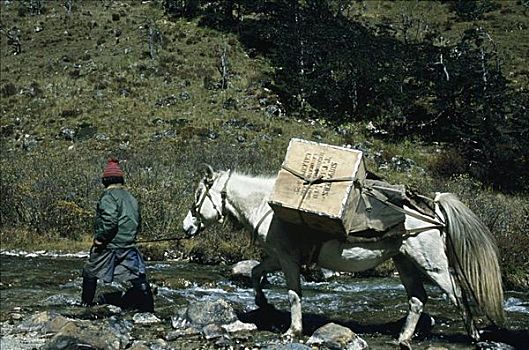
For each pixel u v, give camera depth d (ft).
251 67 196.03
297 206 28.19
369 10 271.90
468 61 166.40
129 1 268.21
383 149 151.33
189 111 167.43
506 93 155.84
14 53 215.72
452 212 29.43
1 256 68.49
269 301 41.63
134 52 207.10
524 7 257.96
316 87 179.42
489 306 28.78
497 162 132.16
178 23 236.02
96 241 36.01
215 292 45.42
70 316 35.45
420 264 29.35
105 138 150.92
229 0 238.27
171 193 83.56
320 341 28.91
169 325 33.81
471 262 29.01
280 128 159.02
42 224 78.28
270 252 31.37
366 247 29.53
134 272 36.09
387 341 30.83
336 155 28.66
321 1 230.07
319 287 48.75
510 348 28.48
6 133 158.51
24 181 85.87
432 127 159.94
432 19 256.52
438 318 36.58
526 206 88.48
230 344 29.09
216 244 62.90
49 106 171.94
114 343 28.63
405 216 29.30
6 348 28.32
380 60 190.19
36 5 260.01
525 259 51.49
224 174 33.19
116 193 36.17
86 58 205.77
